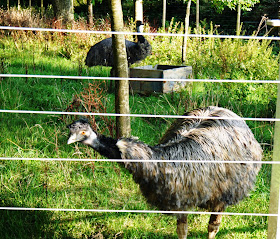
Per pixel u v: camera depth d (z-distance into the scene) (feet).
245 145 12.55
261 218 14.39
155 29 48.14
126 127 17.71
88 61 30.68
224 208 12.31
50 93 26.53
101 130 19.92
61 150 18.65
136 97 26.84
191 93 24.80
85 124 10.18
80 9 73.77
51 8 67.56
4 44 43.34
